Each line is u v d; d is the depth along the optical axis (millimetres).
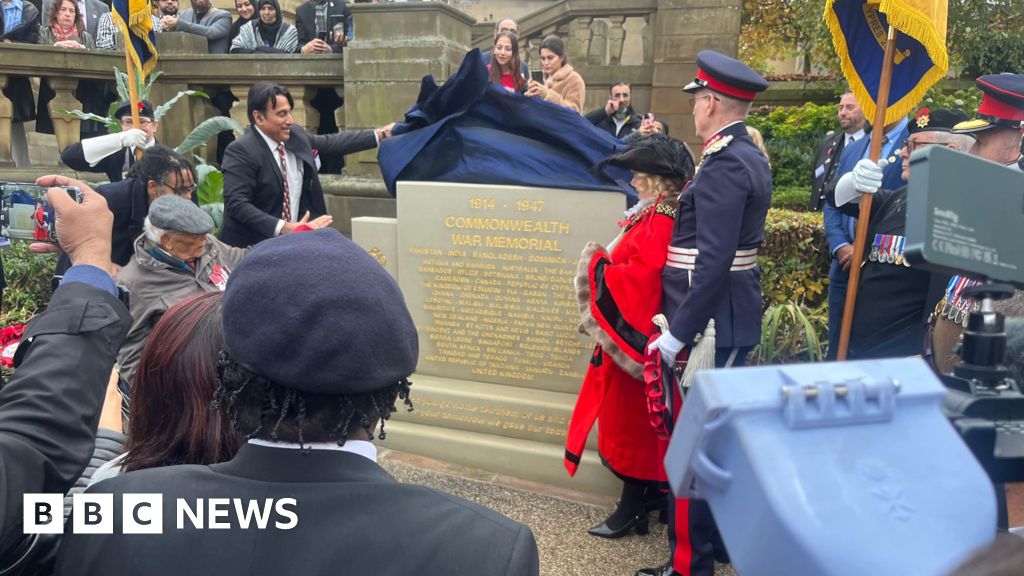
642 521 2725
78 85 6051
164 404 1184
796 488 500
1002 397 688
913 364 584
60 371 940
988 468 668
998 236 605
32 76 5652
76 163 3754
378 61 5523
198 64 6098
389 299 801
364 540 737
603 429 2658
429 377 3469
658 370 2285
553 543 2682
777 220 4371
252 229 3594
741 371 551
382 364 774
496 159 3379
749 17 9273
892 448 536
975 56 7145
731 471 533
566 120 3312
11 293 5004
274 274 774
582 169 3264
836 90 7289
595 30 6883
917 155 579
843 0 2648
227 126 4891
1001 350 705
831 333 3668
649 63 6793
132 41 3795
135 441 1200
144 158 2902
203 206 4758
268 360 751
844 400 537
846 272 3537
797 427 528
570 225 3072
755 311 2291
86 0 6637
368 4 5484
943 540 504
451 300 3354
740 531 526
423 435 3355
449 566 729
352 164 5730
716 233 2105
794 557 488
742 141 2209
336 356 746
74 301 1028
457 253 3289
